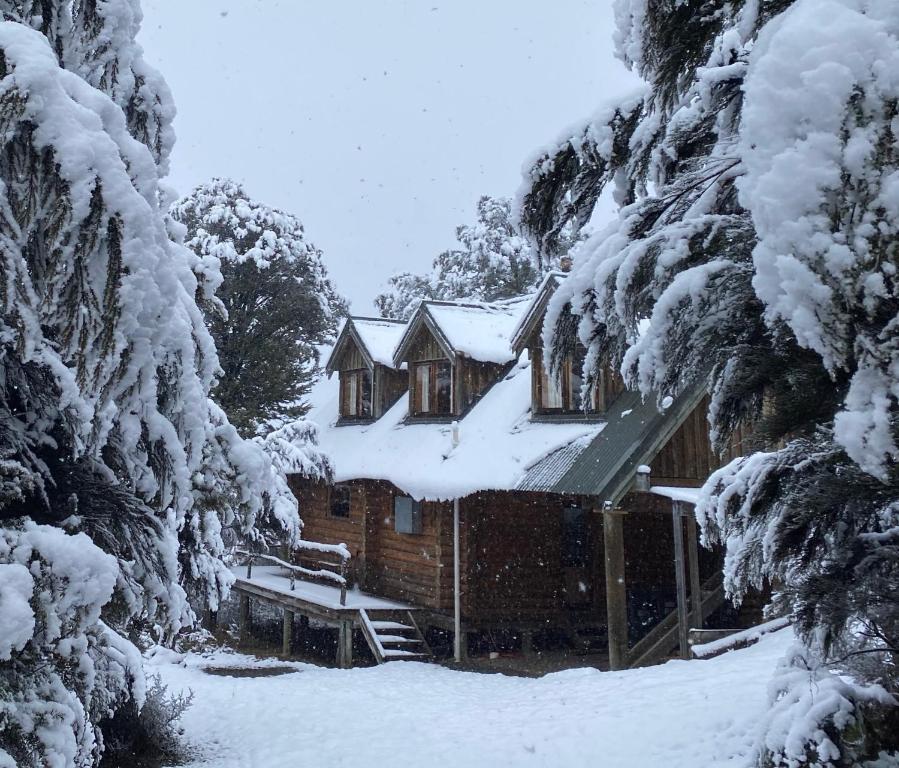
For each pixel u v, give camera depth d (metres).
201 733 9.51
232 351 25.69
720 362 4.17
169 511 7.41
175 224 6.73
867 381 2.83
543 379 16.47
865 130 2.71
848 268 2.71
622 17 4.71
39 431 5.59
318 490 22.34
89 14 5.92
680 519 13.24
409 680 13.21
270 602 19.03
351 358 23.23
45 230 3.76
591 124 4.90
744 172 4.16
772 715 5.58
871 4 2.86
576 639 16.56
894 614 4.45
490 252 40.25
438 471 15.97
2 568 4.09
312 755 8.50
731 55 4.54
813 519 4.68
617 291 4.23
